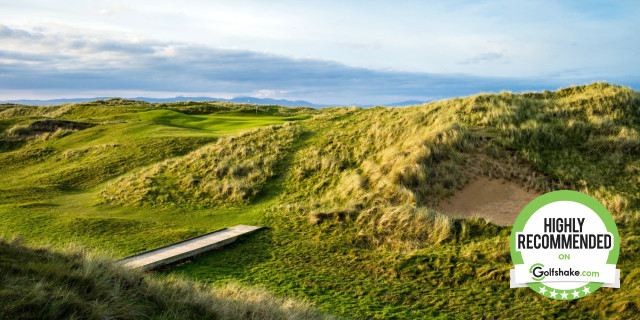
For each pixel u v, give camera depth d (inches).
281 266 472.7
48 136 1520.7
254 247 539.5
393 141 850.8
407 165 689.0
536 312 351.6
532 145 716.0
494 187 634.2
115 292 213.8
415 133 834.8
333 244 543.5
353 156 853.8
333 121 1139.3
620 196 555.5
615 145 677.9
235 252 519.8
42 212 714.8
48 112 2711.6
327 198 722.8
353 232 577.0
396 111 1055.6
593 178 617.3
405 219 565.0
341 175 789.2
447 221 534.9
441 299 383.6
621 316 330.3
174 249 497.4
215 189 812.6
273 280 428.8
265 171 866.1
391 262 467.8
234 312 247.9
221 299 269.0
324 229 597.9
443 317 346.6
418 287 411.8
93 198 835.4
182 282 298.8
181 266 462.3
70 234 578.9
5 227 610.2
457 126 775.7
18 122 1710.1
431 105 999.6
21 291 182.9
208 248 517.3
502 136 748.6
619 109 786.8
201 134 1330.0
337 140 949.2
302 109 2834.6
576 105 839.7
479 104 891.4
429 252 487.5
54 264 228.1
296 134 1050.1
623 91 836.0
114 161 1090.1
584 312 347.3
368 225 584.1
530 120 789.2
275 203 737.6
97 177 993.5
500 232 505.0
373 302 377.1
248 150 982.4
